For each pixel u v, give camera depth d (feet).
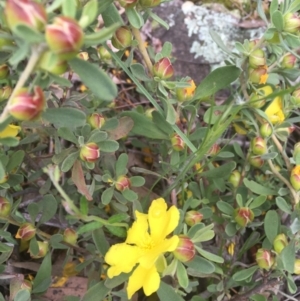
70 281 0.63
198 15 0.83
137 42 0.51
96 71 0.34
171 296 0.49
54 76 0.35
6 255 0.51
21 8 0.30
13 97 0.33
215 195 0.60
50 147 0.63
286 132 0.56
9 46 0.38
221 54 0.82
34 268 0.59
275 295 0.56
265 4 0.82
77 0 0.41
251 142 0.56
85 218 0.46
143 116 0.54
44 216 0.52
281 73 0.57
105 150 0.49
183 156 0.56
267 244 0.52
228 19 0.83
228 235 0.54
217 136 0.50
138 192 0.66
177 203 0.62
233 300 0.55
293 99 0.55
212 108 0.51
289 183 0.54
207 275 0.54
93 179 0.53
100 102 0.60
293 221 0.51
